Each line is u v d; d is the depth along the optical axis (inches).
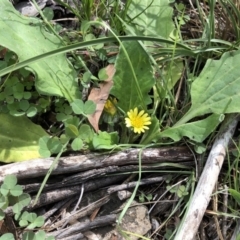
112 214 10.5
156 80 11.7
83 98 11.7
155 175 11.2
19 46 10.7
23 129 10.9
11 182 9.8
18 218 10.0
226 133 11.2
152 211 10.9
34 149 10.9
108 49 12.2
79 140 10.5
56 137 10.9
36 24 11.4
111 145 10.8
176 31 12.8
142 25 12.5
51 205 10.7
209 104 11.2
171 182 11.2
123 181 11.1
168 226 10.7
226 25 12.9
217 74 11.3
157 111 11.9
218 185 11.1
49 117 11.6
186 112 11.6
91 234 10.4
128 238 10.0
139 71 11.2
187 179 11.0
